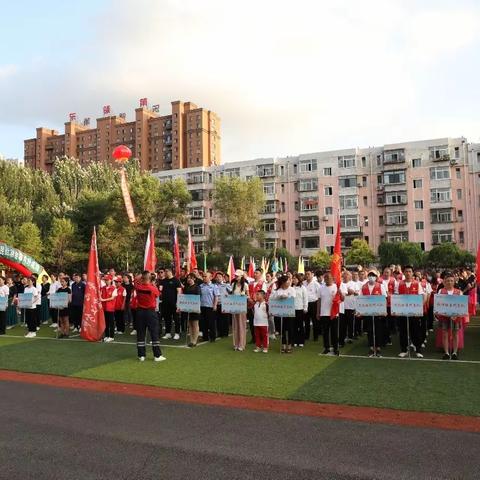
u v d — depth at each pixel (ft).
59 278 62.59
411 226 207.72
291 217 232.73
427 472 16.20
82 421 22.29
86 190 193.67
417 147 209.77
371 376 30.68
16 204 176.65
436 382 28.71
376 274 44.16
